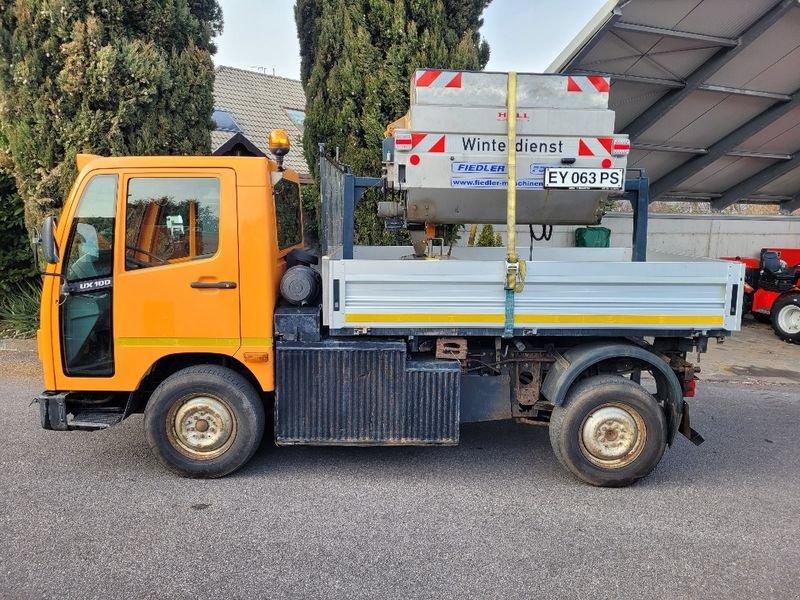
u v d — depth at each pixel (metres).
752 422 5.81
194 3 8.21
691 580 3.14
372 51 7.62
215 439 4.17
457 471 4.50
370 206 7.85
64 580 3.04
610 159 4.32
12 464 4.44
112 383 4.09
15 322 8.27
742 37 7.45
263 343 4.09
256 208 4.00
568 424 4.18
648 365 4.37
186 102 7.91
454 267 4.02
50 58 7.18
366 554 3.33
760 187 11.45
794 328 9.25
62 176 7.31
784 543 3.53
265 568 3.18
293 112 20.42
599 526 3.70
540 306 4.07
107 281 4.01
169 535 3.48
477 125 4.28
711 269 4.08
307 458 4.67
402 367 4.13
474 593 3.00
